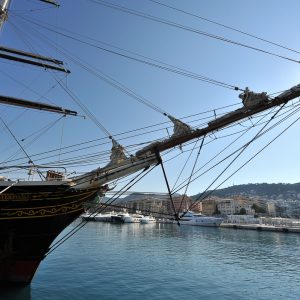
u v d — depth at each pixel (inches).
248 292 891.4
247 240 2696.9
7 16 940.6
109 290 832.3
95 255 1488.7
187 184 610.5
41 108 900.6
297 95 545.3
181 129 606.9
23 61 1015.0
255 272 1195.3
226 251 1855.3
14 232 658.2
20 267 687.7
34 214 657.6
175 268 1215.6
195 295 826.2
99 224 4904.0
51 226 677.9
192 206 600.1
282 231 3799.2
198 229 4254.4
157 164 644.7
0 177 676.7
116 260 1357.0
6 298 661.3
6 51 993.5
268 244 2361.0
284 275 1149.7
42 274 991.6
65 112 935.0
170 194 624.1
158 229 4050.2
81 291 807.1
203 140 605.3
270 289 936.3
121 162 659.4
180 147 623.2
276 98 550.0
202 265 1307.8
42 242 684.7
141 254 1589.6
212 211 7844.5
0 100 840.9
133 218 5506.9
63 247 1755.7
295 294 887.7
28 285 732.7
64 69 1077.8
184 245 2129.7
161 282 959.6
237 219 5354.3
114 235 2837.1
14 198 642.2
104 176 658.8
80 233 2967.5
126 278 994.7
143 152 633.6
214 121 586.9
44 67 1048.8
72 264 1210.0
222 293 863.1
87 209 715.4
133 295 796.0
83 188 666.8
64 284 868.6
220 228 4547.2
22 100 868.0
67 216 688.4
